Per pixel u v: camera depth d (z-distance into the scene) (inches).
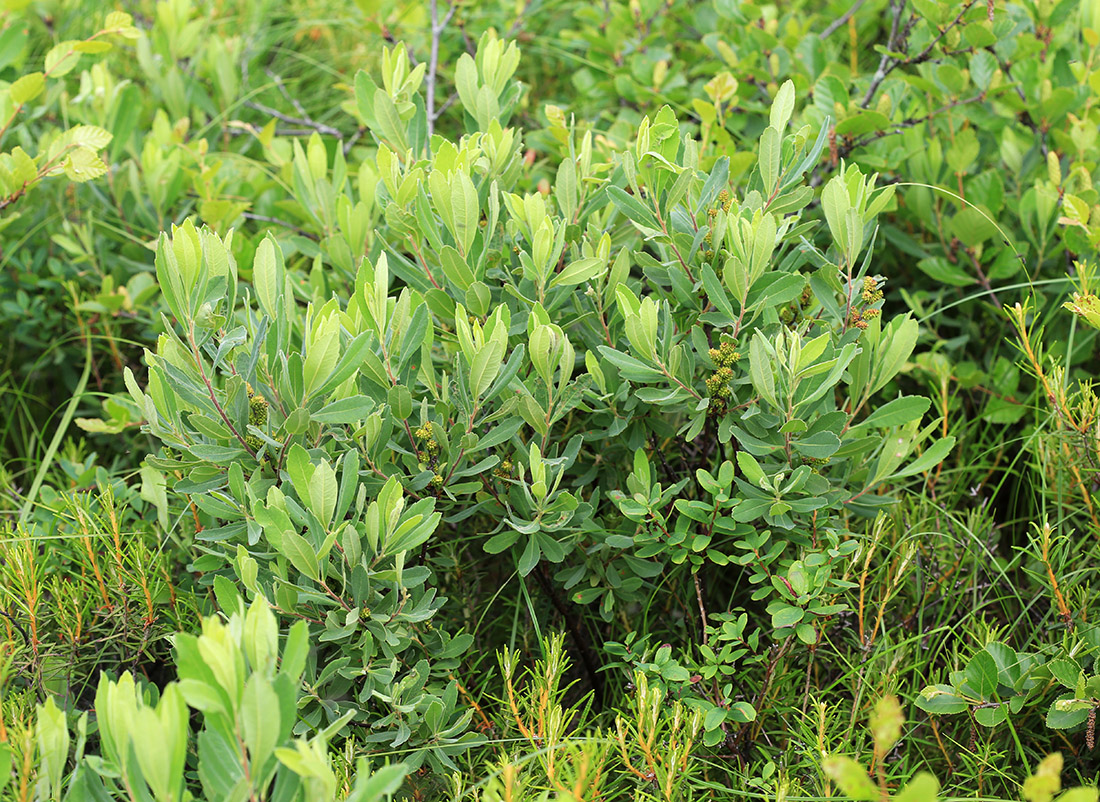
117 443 123.0
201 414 79.0
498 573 100.2
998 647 81.7
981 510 102.0
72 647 86.6
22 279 127.1
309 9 184.9
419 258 92.8
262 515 69.4
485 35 103.9
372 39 176.4
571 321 89.8
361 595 74.4
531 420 82.0
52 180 135.0
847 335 85.0
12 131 136.7
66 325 132.3
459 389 81.7
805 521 85.6
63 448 130.6
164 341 80.0
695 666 83.7
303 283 108.6
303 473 70.2
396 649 76.7
